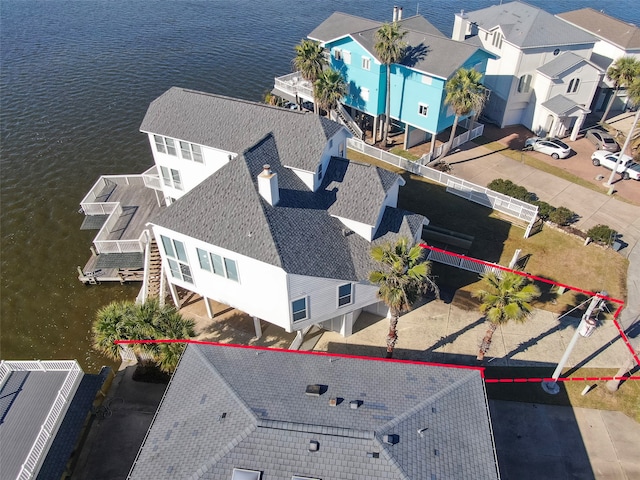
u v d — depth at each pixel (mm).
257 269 23266
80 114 57688
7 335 31031
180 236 24875
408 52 41938
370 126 51406
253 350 21594
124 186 41312
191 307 30328
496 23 49438
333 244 24953
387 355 25328
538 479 21031
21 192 44625
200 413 18266
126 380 25984
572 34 47312
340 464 15883
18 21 89688
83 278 34469
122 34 82938
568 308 29109
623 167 41125
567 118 47031
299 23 88188
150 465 16938
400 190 39688
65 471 21516
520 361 26062
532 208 34594
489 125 51000
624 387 24734
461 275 31516
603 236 33156
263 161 26391
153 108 33438
